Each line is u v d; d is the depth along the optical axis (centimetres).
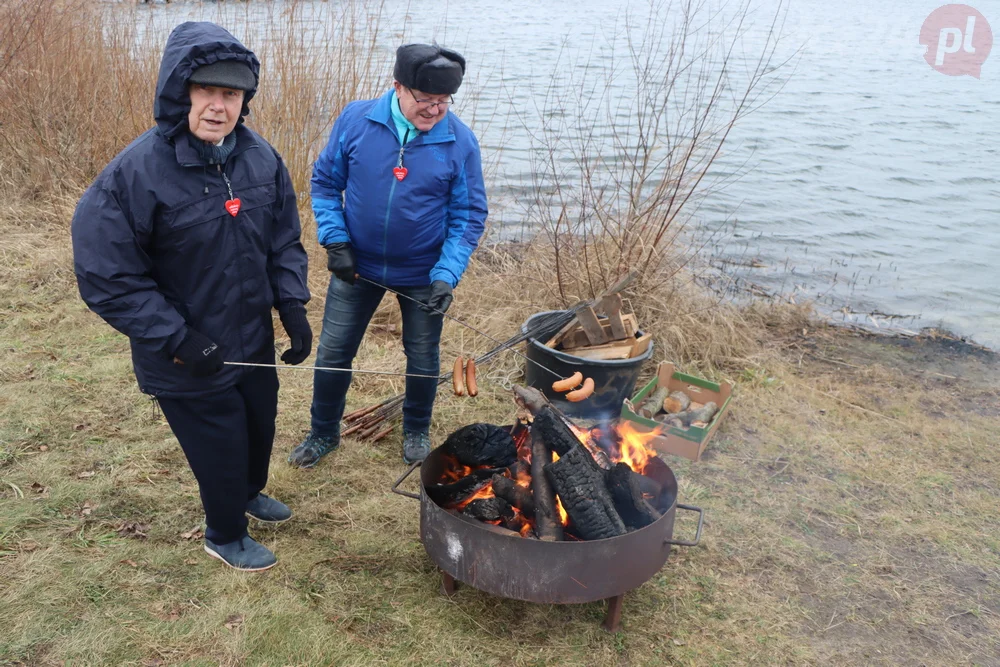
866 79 1689
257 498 332
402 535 334
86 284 232
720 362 520
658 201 543
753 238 790
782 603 309
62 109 691
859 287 684
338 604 290
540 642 280
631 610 299
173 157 237
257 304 268
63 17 718
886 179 1006
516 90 1191
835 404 475
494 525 281
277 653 265
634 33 1797
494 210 702
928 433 443
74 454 366
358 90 622
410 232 337
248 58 236
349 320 357
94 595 282
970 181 1008
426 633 280
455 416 442
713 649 283
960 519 369
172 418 268
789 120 1284
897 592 319
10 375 429
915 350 562
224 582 295
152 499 339
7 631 261
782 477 398
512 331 518
